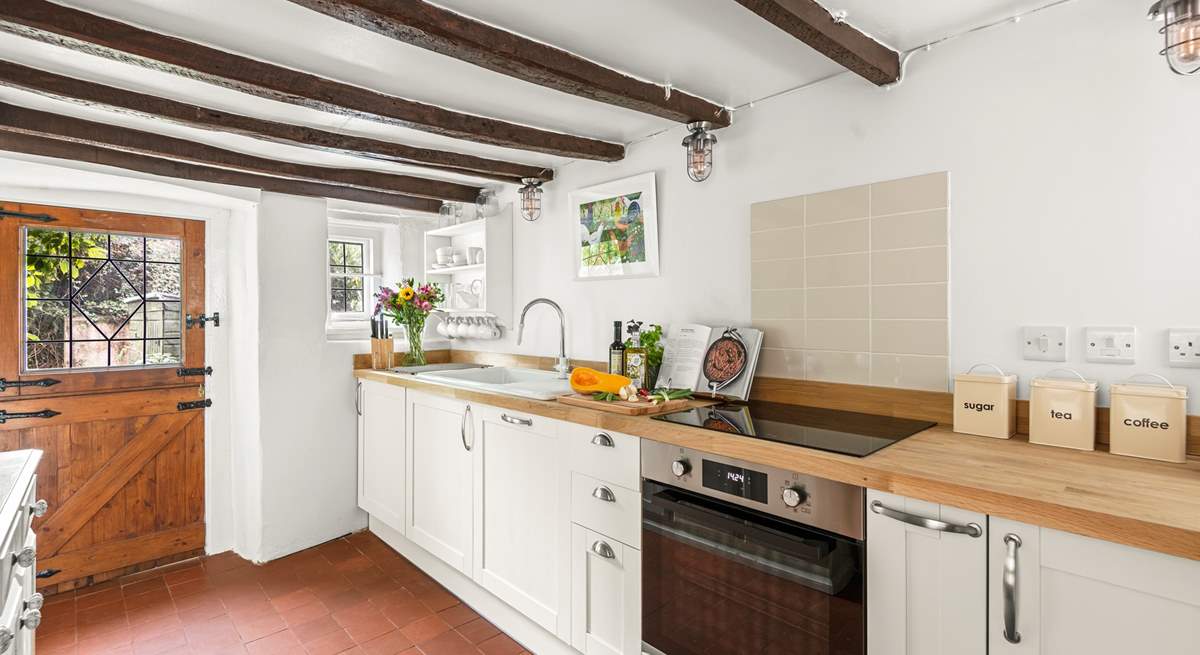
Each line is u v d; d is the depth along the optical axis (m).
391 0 1.40
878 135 1.92
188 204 3.15
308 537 3.28
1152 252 1.46
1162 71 1.44
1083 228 1.56
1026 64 1.64
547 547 2.18
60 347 2.83
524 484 2.28
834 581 1.40
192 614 2.56
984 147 1.71
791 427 1.73
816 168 2.07
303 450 3.25
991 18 1.66
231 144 2.57
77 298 2.88
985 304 1.72
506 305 3.38
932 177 1.81
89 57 1.72
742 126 2.29
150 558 3.06
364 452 3.39
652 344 2.47
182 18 1.53
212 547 3.25
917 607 1.28
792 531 1.48
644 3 1.52
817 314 2.08
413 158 2.66
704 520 1.65
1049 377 1.62
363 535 3.46
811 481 1.44
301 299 3.24
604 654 1.97
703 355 2.34
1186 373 1.42
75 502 2.86
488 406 2.44
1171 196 1.43
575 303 3.02
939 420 1.81
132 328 3.03
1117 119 1.50
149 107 2.01
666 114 2.14
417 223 3.92
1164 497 1.12
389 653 2.26
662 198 2.58
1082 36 1.55
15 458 1.85
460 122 2.25
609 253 2.81
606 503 1.95
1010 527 1.15
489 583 2.44
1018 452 1.46
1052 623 1.11
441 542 2.74
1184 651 0.98
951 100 1.77
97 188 2.81
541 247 3.21
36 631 2.42
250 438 3.17
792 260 2.15
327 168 2.98
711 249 2.41
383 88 2.02
